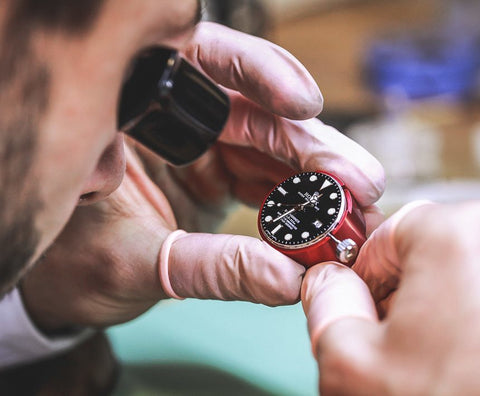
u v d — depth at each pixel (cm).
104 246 36
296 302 34
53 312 38
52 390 39
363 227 35
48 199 26
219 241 35
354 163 36
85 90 25
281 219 34
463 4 111
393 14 140
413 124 77
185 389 39
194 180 41
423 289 27
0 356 39
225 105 32
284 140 38
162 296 37
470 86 88
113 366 40
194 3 26
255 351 41
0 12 24
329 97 100
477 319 26
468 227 27
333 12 149
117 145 31
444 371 26
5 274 26
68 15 24
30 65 24
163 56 27
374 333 27
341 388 27
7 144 25
